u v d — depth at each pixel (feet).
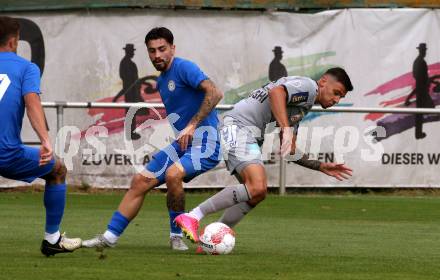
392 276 55.52
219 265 59.06
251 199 65.67
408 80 127.44
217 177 124.16
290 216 101.04
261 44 124.67
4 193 121.49
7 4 121.19
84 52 122.62
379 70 126.62
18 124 59.21
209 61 123.75
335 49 125.80
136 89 123.24
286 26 124.98
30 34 121.80
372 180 126.00
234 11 123.95
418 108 125.29
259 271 56.39
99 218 94.79
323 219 98.37
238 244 73.46
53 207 61.82
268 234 82.38
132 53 122.93
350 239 79.20
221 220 67.36
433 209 110.63
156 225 88.84
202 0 123.03
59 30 122.21
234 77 124.26
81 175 120.16
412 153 126.82
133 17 122.72
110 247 66.80
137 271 55.57
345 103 125.80
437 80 127.75
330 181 125.49
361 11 126.11
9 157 59.00
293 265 59.77
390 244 75.51
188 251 67.41
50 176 61.46
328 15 125.39
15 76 58.75
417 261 63.62
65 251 63.16
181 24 123.34
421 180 127.34
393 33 126.93
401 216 102.63
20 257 62.39
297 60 125.18
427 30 127.44
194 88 67.56
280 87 64.44
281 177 123.03
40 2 121.70
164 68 68.44
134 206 66.44
